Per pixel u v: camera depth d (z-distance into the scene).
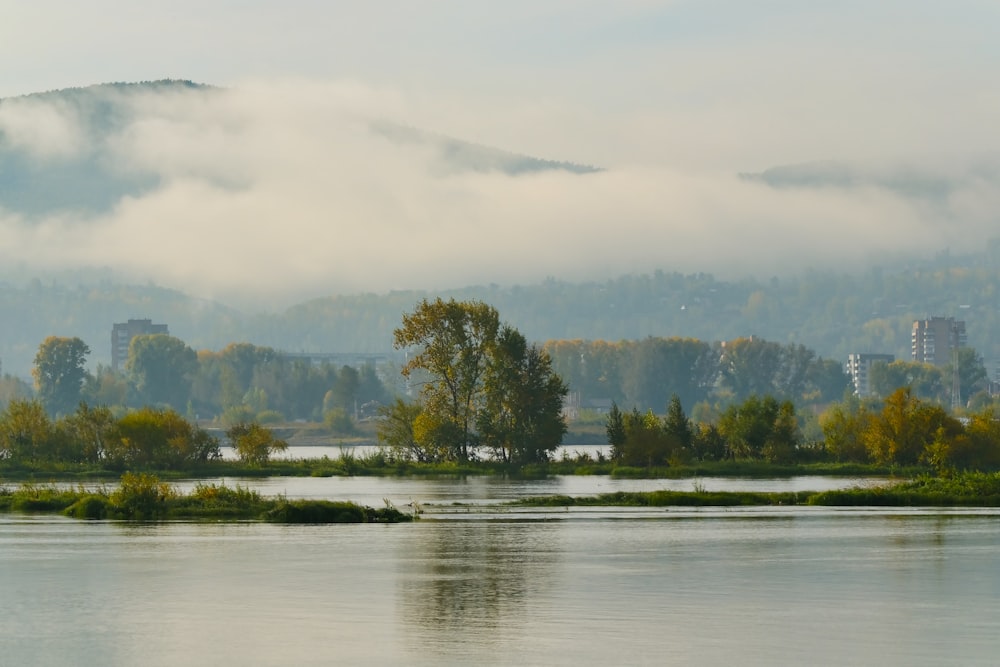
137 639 123.75
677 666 112.88
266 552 184.12
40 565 170.75
